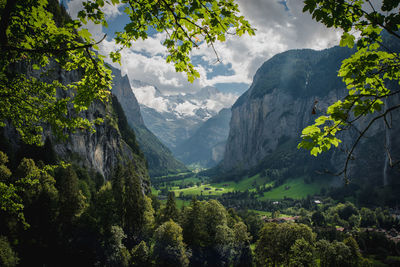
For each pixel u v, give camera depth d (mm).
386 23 5066
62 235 58438
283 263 60406
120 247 63281
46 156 72375
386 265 84500
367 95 5398
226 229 76062
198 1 6281
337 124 5746
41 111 11414
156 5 6855
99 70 8859
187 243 72688
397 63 5891
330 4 5262
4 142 64625
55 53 7008
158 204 121750
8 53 8172
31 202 53375
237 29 7098
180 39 7672
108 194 74375
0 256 42250
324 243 62812
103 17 6805
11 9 6773
